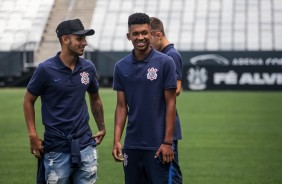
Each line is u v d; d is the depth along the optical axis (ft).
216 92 161.68
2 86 174.19
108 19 205.46
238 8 211.41
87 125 37.11
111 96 146.30
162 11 211.41
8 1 205.98
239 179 57.57
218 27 204.13
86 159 36.60
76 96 36.58
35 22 198.90
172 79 35.50
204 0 214.69
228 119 106.01
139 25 35.32
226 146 77.46
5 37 196.13
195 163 65.87
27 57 176.86
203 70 165.68
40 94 36.91
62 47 36.45
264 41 198.49
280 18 206.69
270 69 163.84
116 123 36.86
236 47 196.65
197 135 87.25
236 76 164.86
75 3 206.39
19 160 67.00
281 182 56.13
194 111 118.73
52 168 36.50
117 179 57.41
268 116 109.91
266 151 73.67
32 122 36.86
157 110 35.73
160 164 35.81
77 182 36.91
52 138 36.45
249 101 137.28
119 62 36.35
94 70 37.42
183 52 174.29
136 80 35.73
